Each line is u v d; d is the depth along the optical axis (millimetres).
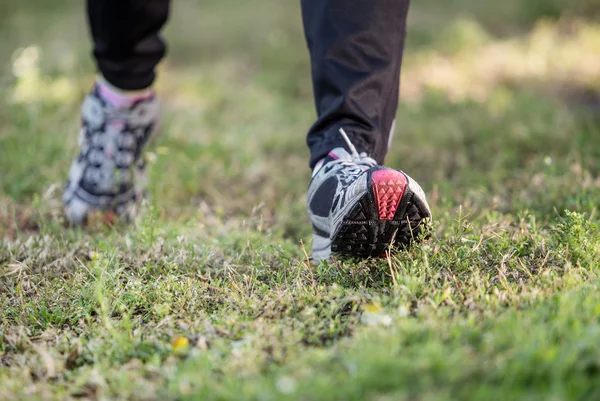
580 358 1774
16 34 10000
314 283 2553
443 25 9883
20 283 2805
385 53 2830
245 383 1856
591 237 2746
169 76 8023
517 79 7281
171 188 4418
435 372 1750
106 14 3494
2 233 3686
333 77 2799
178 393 1882
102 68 3695
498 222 3102
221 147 5289
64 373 2162
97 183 3715
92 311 2635
